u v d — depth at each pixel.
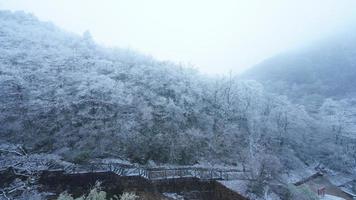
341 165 40.62
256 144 35.97
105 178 23.55
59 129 28.92
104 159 27.17
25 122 28.27
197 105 37.28
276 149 36.28
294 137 41.25
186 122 34.28
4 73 31.45
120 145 29.11
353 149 44.69
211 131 34.69
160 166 27.92
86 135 28.23
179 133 31.41
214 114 37.19
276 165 26.97
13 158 22.41
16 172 21.06
